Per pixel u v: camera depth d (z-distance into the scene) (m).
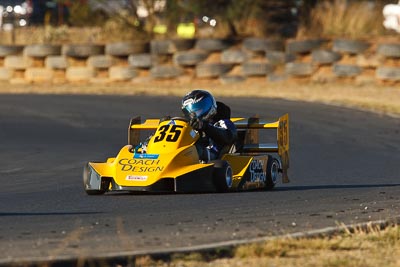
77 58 108.94
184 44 105.31
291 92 95.25
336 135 67.44
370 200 37.16
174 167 37.59
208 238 27.72
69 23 138.50
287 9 111.75
